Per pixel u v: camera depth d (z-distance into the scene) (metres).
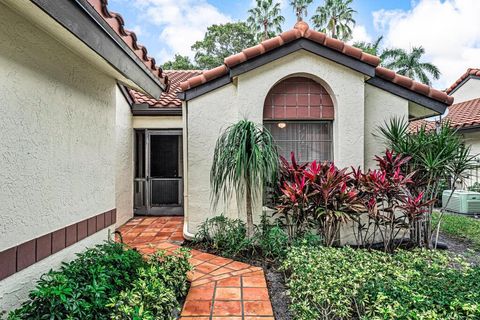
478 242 6.22
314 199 5.19
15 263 2.26
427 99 6.22
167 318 2.96
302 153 6.27
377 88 6.20
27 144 2.41
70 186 3.04
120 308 2.33
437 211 9.92
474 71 14.20
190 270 4.06
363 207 5.11
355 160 5.89
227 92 6.14
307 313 2.89
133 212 8.75
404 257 4.13
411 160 5.53
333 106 6.14
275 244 4.84
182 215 8.95
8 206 2.20
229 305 3.49
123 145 7.82
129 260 3.24
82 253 3.08
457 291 2.97
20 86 2.33
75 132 3.15
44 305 2.08
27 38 2.40
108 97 3.96
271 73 5.85
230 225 5.54
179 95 6.20
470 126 10.44
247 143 5.20
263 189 5.73
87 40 2.45
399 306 2.54
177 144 8.98
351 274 3.32
